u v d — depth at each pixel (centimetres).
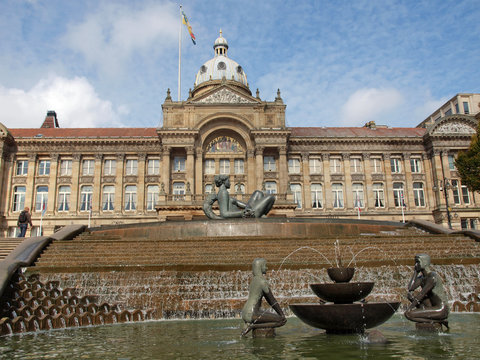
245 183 5450
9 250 2250
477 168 3953
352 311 848
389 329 1006
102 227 2814
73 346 895
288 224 2389
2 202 5412
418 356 724
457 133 5722
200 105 5378
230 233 2338
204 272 1542
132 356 779
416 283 989
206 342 895
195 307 1364
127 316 1296
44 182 5559
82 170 5641
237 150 5556
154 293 1452
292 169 5744
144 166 5622
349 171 5750
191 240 2078
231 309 1366
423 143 5891
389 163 5812
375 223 2716
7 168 5516
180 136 5303
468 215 5562
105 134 5903
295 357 731
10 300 1250
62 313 1252
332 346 810
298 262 1756
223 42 8056
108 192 5594
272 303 953
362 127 6488
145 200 5562
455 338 874
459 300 1469
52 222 5419
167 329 1105
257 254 1880
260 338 922
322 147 5775
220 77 7431
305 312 886
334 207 5678
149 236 2484
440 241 2114
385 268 1598
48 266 1596
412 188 5766
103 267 1562
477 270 1623
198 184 5309
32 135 5872
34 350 862
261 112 5412
